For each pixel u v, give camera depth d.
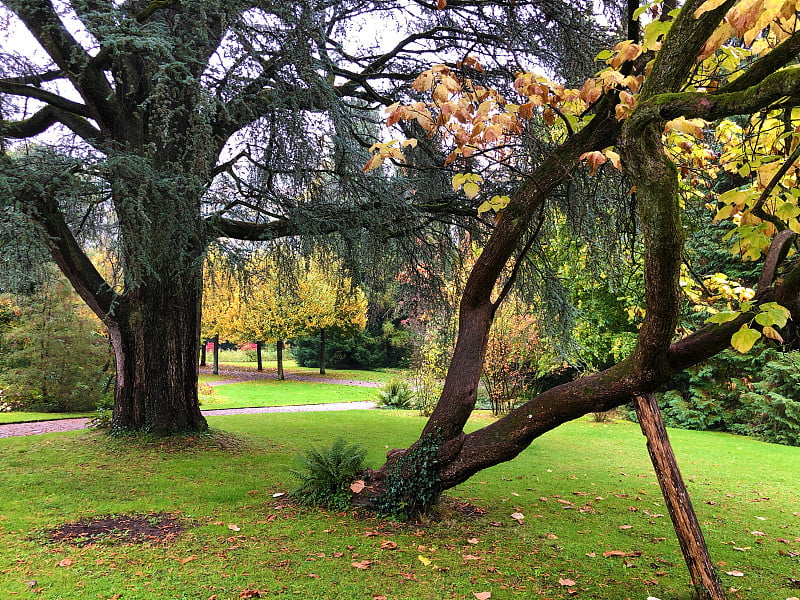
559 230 7.77
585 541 4.34
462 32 6.05
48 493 5.32
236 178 6.79
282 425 10.52
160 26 4.98
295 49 5.34
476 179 3.18
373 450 8.12
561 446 9.29
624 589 3.35
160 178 5.41
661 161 2.58
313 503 5.03
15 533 4.08
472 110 3.13
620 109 2.75
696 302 4.74
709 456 8.80
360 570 3.47
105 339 15.28
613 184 5.62
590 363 13.11
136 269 5.47
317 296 23.84
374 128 7.32
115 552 3.73
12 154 5.73
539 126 5.31
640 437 10.44
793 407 10.47
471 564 3.67
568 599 3.17
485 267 4.69
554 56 5.41
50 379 14.23
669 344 3.34
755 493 6.32
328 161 6.54
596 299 12.36
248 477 6.16
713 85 3.14
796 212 2.56
